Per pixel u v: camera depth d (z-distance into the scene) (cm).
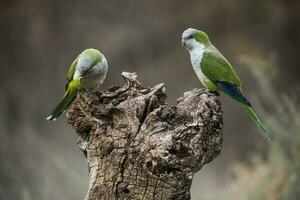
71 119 692
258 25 2205
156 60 2177
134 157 658
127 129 667
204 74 874
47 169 1656
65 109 904
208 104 671
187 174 653
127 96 693
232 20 2216
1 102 2153
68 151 1817
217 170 1683
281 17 2197
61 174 1538
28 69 2262
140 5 2294
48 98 2188
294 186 1126
